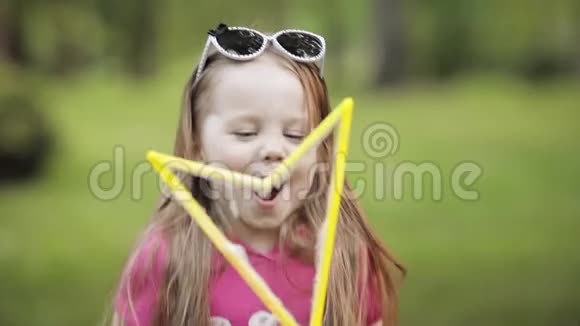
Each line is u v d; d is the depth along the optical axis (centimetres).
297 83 231
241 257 211
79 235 926
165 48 3209
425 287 730
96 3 2192
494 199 1102
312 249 242
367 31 3297
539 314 664
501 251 852
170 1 2914
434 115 2072
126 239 907
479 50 3191
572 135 1727
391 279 263
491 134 1755
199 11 2991
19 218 1028
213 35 234
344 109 214
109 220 998
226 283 236
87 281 762
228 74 230
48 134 1351
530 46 3088
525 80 3052
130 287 239
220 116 229
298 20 3334
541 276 758
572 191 1163
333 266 243
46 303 700
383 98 2530
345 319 242
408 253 841
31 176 1321
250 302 234
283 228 239
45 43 2170
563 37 3047
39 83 2048
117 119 2031
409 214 988
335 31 3384
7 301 707
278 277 238
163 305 236
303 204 245
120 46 2814
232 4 2986
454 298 699
